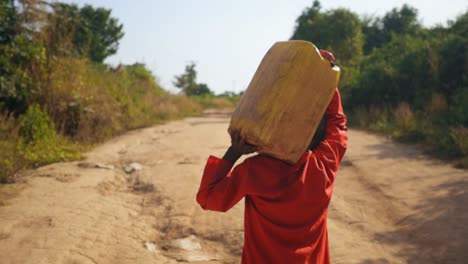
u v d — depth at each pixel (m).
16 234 4.76
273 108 1.77
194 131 14.91
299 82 1.77
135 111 16.98
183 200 6.30
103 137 12.23
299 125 1.78
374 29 33.75
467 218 5.11
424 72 14.35
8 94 10.22
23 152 8.14
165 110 21.02
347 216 5.53
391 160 8.39
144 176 7.74
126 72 21.12
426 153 8.85
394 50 18.14
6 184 6.82
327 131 1.96
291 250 1.82
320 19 28.66
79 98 11.81
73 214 5.48
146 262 4.32
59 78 11.85
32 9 11.21
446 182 6.64
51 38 12.04
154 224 5.44
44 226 5.02
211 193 1.80
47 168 7.98
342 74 19.03
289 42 1.83
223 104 43.69
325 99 1.81
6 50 10.51
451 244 4.49
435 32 16.48
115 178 7.62
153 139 12.53
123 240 4.82
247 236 1.91
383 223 5.26
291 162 1.81
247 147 1.83
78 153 9.45
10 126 9.25
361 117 15.24
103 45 36.91
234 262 4.43
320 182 1.84
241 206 6.00
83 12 35.81
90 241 4.69
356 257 4.37
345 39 27.73
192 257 4.51
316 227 1.86
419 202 5.82
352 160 8.54
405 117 12.21
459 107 11.20
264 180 1.81
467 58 12.94
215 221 5.47
